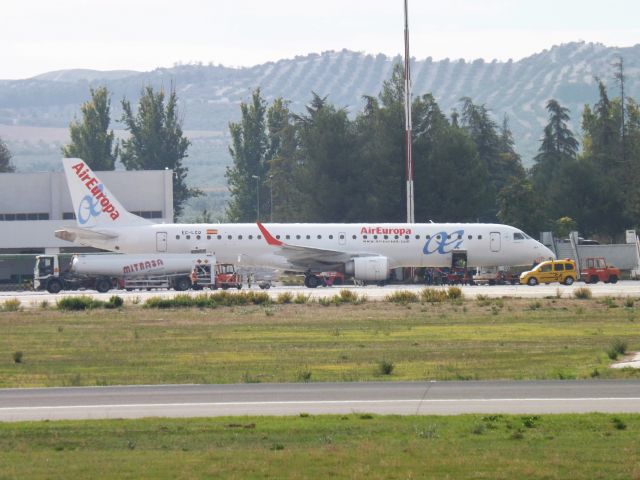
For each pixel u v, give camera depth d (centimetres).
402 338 17750
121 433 8969
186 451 8269
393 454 8075
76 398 11088
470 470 7588
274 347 16538
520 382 11900
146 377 13050
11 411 10288
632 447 8250
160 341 17712
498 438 8625
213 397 11062
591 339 17238
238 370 13700
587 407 10150
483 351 15662
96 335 18875
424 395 11006
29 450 8338
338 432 8950
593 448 8225
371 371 13388
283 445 8456
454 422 9356
